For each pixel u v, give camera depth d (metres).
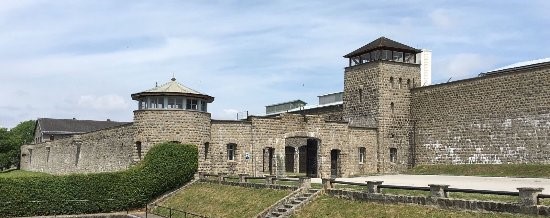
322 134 50.50
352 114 56.09
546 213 20.55
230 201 34.53
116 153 50.56
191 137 43.88
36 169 87.69
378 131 52.91
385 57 54.03
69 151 68.19
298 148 61.94
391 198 26.69
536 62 52.28
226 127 46.47
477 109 47.97
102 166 54.53
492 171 45.03
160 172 41.12
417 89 54.03
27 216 37.09
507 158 45.06
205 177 41.53
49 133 112.19
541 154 42.44
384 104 53.12
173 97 44.12
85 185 39.09
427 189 25.44
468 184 33.78
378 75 53.31
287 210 29.73
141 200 40.31
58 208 38.16
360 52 55.22
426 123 52.75
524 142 43.78
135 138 44.44
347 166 51.38
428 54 63.00
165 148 41.75
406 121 54.28
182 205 37.28
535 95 43.25
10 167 114.38
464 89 49.31
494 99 46.56
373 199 27.64
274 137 48.44
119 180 39.94
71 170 66.44
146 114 43.75
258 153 47.56
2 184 36.81
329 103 68.88
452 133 50.03
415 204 25.53
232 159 46.75
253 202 32.81
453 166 49.31
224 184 38.44
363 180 40.28
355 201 28.55
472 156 48.00
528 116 43.66
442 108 51.22
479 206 22.95
